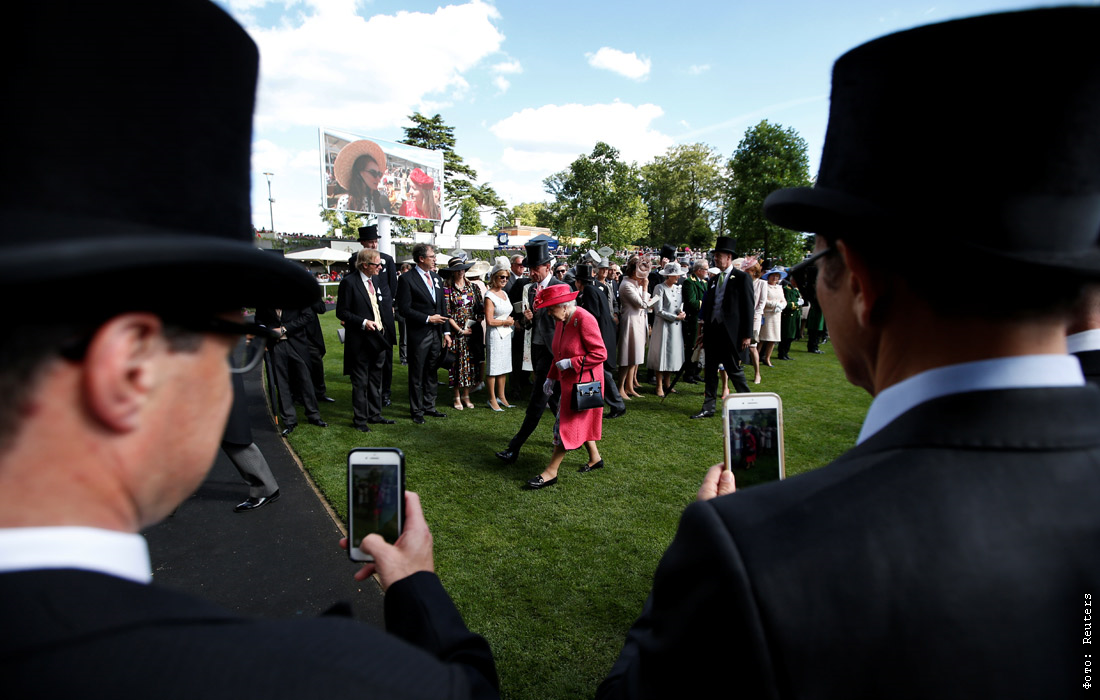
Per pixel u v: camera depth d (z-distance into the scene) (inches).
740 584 16.1
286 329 182.1
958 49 16.1
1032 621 16.1
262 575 104.0
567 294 137.2
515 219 2378.2
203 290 15.7
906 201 17.7
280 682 13.7
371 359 194.4
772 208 24.2
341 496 135.1
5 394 12.9
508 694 75.6
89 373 13.4
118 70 13.5
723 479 40.8
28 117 12.4
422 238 1112.8
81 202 13.1
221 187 16.6
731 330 199.2
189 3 14.9
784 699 15.7
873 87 18.5
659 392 253.0
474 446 175.5
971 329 18.2
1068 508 16.9
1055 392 18.0
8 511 13.6
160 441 15.8
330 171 581.9
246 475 128.8
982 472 17.3
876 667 15.8
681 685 17.5
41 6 12.3
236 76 16.9
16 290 11.9
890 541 16.5
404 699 14.9
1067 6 14.9
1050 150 15.8
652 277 330.3
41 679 11.6
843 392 255.6
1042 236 16.4
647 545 113.7
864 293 20.8
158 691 12.2
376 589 100.6
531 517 125.8
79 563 14.1
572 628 88.6
